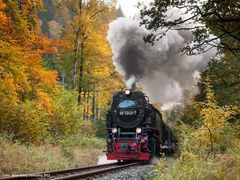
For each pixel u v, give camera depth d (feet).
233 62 44.78
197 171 23.38
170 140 75.97
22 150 43.39
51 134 66.95
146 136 58.85
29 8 62.49
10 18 55.52
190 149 31.17
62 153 52.19
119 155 59.11
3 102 53.83
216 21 29.76
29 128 54.19
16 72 54.54
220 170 23.43
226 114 40.22
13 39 57.26
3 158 36.17
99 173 37.40
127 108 61.52
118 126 62.03
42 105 64.64
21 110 54.70
